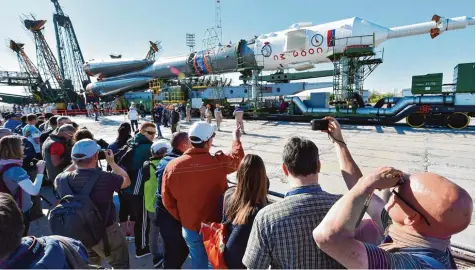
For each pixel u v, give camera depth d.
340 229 1.02
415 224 1.09
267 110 19.19
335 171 6.34
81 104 38.09
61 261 1.28
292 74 20.00
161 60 25.84
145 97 26.59
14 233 1.17
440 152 8.11
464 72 11.91
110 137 12.80
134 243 3.57
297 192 1.45
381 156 7.79
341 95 15.49
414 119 13.12
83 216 2.17
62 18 37.66
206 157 2.41
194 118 20.72
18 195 2.82
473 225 3.52
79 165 2.36
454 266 1.11
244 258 1.51
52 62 36.84
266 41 18.20
